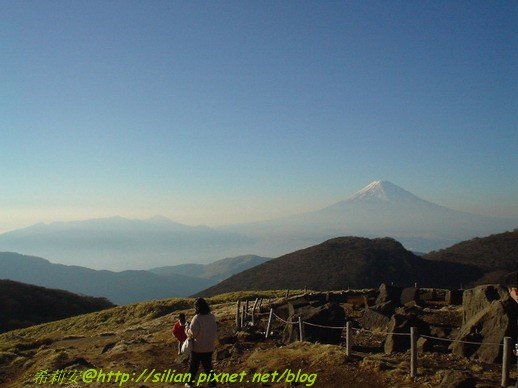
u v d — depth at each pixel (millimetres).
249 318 23797
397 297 28469
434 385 10797
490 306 15109
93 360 17156
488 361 13609
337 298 32125
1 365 18266
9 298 76750
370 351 15672
